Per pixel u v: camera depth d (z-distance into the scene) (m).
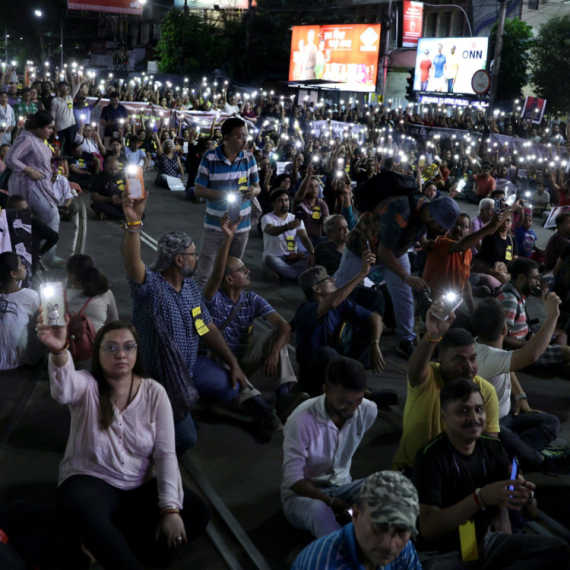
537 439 4.91
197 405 5.45
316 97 37.16
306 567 2.70
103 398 3.59
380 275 7.37
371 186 6.11
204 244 6.87
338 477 4.03
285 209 9.24
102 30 59.84
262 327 7.30
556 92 35.94
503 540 3.35
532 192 16.92
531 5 38.34
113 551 3.30
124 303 7.81
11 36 57.41
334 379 3.80
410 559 2.86
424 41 35.56
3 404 5.25
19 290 5.88
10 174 8.68
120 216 12.05
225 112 22.28
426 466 3.55
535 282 6.59
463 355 4.09
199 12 46.34
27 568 3.37
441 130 27.44
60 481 3.63
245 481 4.51
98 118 18.55
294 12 43.16
